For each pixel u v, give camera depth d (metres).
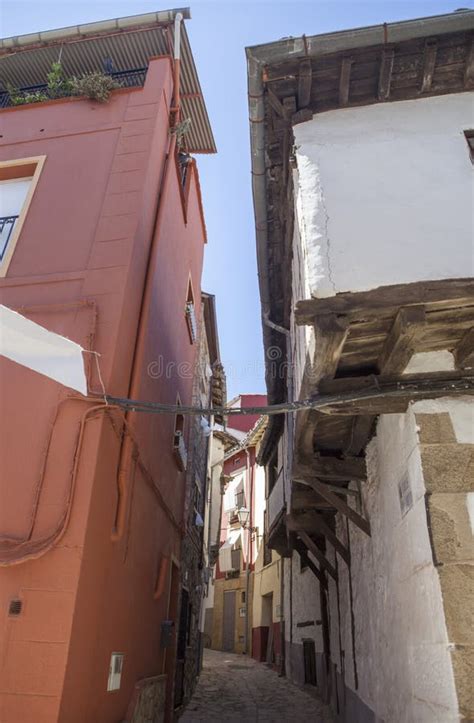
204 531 13.41
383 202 4.26
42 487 4.14
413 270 3.89
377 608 5.19
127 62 7.95
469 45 4.68
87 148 6.24
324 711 8.56
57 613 3.71
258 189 5.89
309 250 4.05
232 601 21.03
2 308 4.27
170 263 7.54
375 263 3.94
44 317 4.93
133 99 6.71
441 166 4.44
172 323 7.80
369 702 5.56
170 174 7.28
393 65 4.78
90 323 4.86
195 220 10.36
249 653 18.61
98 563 4.28
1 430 4.39
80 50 7.68
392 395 3.83
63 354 4.42
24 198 6.07
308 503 7.20
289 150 5.29
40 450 4.30
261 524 18.91
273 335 8.84
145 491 6.05
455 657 3.17
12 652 3.61
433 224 4.11
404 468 4.19
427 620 3.60
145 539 6.07
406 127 4.71
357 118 4.85
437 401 3.99
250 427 25.14
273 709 8.89
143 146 6.18
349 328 3.67
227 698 9.98
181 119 8.43
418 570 3.80
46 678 3.54
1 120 6.69
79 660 3.82
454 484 3.68
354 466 5.67
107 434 4.52
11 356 4.34
